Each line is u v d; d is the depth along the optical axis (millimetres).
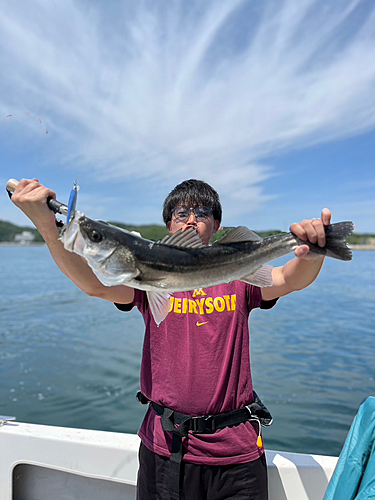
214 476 1869
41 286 23891
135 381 6824
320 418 5195
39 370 7410
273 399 5859
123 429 5000
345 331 10984
